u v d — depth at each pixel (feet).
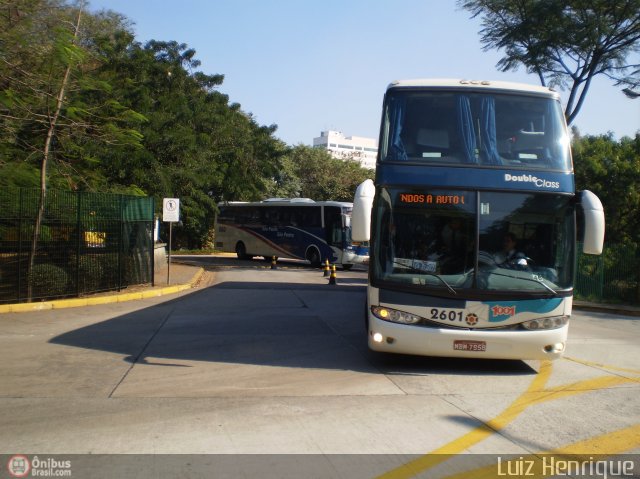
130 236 57.82
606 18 72.79
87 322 40.45
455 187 27.30
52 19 50.06
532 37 76.74
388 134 28.48
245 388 24.50
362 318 44.47
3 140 50.44
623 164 78.74
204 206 111.55
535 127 28.22
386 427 19.81
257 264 107.96
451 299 26.43
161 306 49.16
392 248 27.32
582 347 37.32
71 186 55.88
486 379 27.17
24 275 45.80
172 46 108.06
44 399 22.45
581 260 71.26
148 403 22.08
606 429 20.07
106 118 55.26
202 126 104.37
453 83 28.96
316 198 206.90
